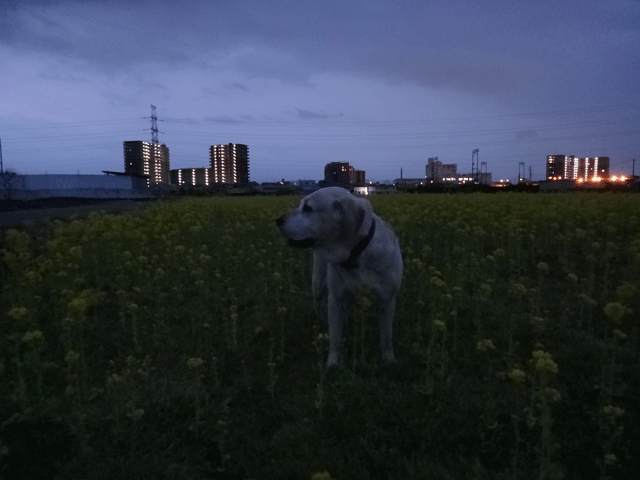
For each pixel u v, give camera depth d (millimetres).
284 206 16219
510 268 6895
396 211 12477
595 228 9797
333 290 4008
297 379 3701
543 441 2316
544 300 5559
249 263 7715
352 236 3758
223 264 7340
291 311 5301
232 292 5547
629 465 2611
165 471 2578
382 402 3193
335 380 3512
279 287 5762
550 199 18781
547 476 2340
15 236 5711
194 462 2738
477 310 4707
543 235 9688
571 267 7043
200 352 4227
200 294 5906
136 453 2729
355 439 2891
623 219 10133
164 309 5359
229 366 4027
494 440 2838
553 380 3490
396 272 4020
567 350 3980
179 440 2883
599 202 15438
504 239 8914
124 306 5246
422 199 20047
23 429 2896
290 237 3660
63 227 8305
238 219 13273
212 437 2891
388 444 2881
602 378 3139
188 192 53844
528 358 3980
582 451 2721
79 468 2609
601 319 4918
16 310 2990
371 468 2662
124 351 4312
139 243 7969
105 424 2963
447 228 9750
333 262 3873
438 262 7625
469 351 4160
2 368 3365
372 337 4496
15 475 2611
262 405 3381
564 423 2988
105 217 10453
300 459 2676
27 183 57844
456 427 2959
